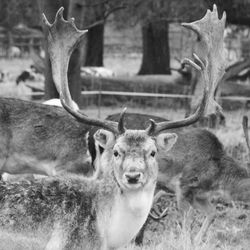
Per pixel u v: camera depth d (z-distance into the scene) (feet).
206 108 33.09
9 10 129.80
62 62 36.91
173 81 100.78
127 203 29.78
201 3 73.97
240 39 142.41
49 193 30.25
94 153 43.11
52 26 36.91
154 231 44.45
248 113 84.94
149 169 29.76
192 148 45.27
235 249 40.32
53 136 44.01
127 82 99.91
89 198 30.32
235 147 59.41
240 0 66.33
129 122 43.60
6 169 44.62
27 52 176.14
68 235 29.58
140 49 190.19
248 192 45.37
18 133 44.04
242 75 108.27
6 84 117.08
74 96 63.16
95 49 132.16
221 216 48.06
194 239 41.39
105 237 30.07
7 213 29.86
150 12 88.84
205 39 36.22
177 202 46.83
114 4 92.79
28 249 29.66
